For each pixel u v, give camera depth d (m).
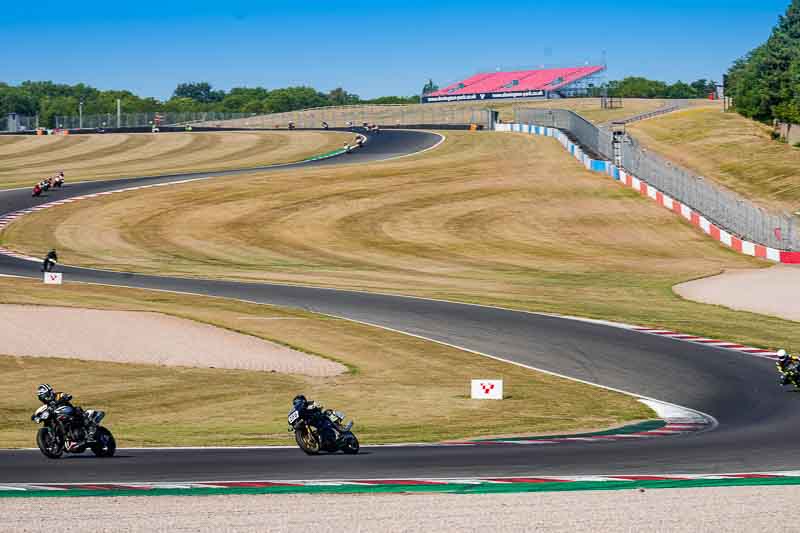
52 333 58.72
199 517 20.66
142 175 162.50
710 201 120.00
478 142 198.00
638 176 145.25
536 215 124.06
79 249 104.75
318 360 54.00
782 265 98.44
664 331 62.94
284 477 25.91
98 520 20.38
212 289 80.19
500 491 23.53
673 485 24.36
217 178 152.00
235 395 45.66
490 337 60.75
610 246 109.25
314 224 119.25
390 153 186.25
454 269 95.75
